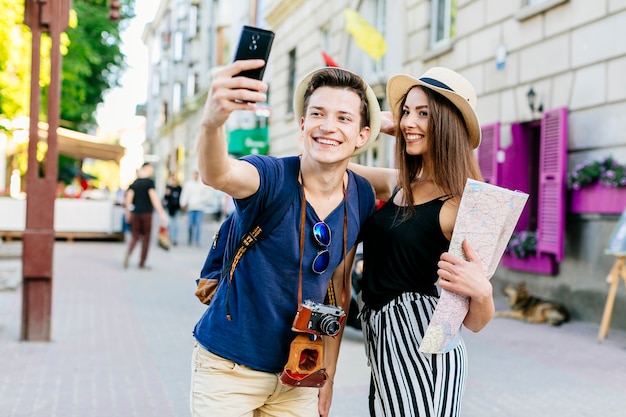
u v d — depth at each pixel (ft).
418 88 7.67
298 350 7.05
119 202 64.39
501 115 31.68
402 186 7.62
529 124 30.40
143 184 40.96
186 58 134.72
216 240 7.98
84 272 38.52
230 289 7.25
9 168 71.82
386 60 46.21
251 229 7.07
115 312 26.20
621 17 24.32
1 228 56.85
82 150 65.98
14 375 16.96
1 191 61.82
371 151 48.24
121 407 14.71
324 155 6.94
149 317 25.35
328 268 7.31
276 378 7.45
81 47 64.28
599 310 25.11
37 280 20.70
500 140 31.63
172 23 149.48
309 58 60.80
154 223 91.35
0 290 31.17
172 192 59.77
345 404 15.07
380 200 8.61
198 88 124.67
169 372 17.66
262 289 7.11
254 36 5.98
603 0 25.14
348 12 37.78
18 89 41.45
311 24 60.34
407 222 7.39
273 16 71.77
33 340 20.65
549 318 25.25
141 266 41.19
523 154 30.83
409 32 41.22
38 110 20.43
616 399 15.60
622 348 21.04
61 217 61.87
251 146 72.02
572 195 26.63
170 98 150.20
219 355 7.23
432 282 7.51
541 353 20.24
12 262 42.37
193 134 124.67
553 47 27.99
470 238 6.87
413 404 7.07
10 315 25.03
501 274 31.45
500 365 18.72
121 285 33.78
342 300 8.12
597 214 25.23
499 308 28.55
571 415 14.43
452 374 7.15
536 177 30.83
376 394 7.92
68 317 24.84
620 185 24.06
